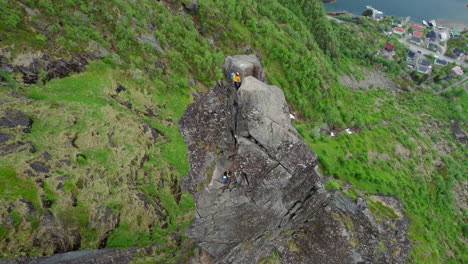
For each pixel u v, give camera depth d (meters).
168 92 44.34
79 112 32.50
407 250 22.08
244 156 15.40
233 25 67.75
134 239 24.09
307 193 18.44
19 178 23.34
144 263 20.67
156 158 32.53
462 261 48.44
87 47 40.44
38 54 35.50
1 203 21.16
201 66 54.12
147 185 28.98
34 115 29.80
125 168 28.97
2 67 32.69
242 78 16.20
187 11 63.72
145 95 41.03
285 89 65.81
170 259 21.58
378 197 26.94
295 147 15.00
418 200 57.19
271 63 68.44
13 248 19.39
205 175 16.84
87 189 25.42
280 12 88.69
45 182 24.09
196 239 19.30
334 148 60.31
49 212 22.25
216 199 16.52
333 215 19.64
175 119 40.50
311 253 20.17
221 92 16.06
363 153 62.03
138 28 48.44
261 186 16.22
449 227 55.34
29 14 37.59
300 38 83.56
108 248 22.23
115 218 24.59
